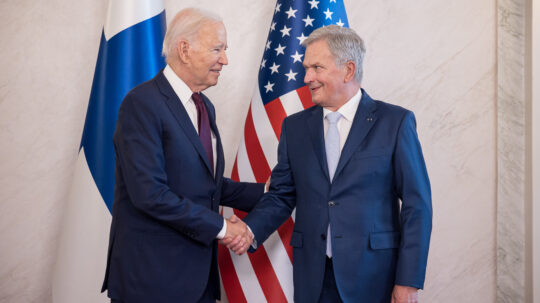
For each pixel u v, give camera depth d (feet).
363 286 5.59
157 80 6.07
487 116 8.78
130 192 5.65
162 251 5.72
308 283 5.85
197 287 5.87
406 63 8.93
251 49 9.21
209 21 6.13
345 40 6.01
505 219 8.63
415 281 5.37
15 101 9.09
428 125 8.90
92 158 7.78
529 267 8.33
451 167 8.86
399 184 5.76
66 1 9.09
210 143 6.31
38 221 9.09
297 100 7.97
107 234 7.65
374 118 5.98
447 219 8.87
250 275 7.86
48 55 9.09
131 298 5.66
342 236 5.69
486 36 8.78
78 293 7.61
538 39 8.11
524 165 8.43
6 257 9.07
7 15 9.07
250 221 6.46
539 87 8.13
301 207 6.09
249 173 8.02
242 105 9.21
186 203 5.68
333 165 6.01
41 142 9.09
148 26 8.01
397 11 8.94
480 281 8.81
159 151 5.69
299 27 8.17
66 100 9.11
